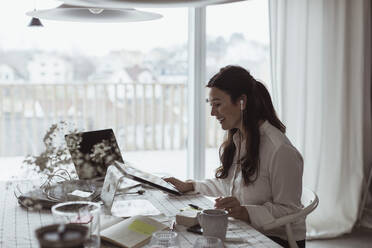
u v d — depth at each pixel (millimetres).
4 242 1295
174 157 5609
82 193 1661
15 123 5457
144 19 1723
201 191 1899
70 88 5523
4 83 5336
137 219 1386
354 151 3342
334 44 3203
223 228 1300
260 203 1685
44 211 1582
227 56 4254
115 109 5688
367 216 3447
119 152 2072
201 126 3205
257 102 1706
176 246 1182
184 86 5887
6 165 4938
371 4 3344
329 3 3156
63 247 811
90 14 1700
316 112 3178
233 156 1859
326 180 3301
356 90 3291
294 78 3059
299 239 1657
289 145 1656
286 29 3012
